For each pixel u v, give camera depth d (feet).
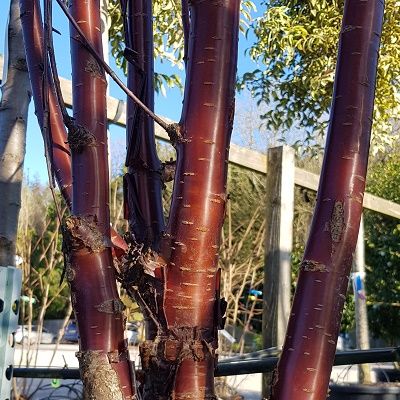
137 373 3.32
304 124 18.22
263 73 17.95
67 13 3.30
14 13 6.40
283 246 11.00
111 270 3.25
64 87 7.91
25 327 16.55
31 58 4.27
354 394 11.03
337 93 3.16
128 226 4.02
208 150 3.18
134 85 4.17
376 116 16.48
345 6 3.24
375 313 28.60
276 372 2.97
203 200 3.15
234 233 19.54
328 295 2.97
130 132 4.10
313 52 16.90
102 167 3.41
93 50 3.25
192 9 3.30
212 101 3.20
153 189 4.04
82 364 3.10
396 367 15.67
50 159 3.39
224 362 6.66
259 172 11.81
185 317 3.12
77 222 3.20
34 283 16.01
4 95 6.38
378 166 30.91
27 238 15.58
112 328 3.15
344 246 3.01
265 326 10.86
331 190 3.07
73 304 3.20
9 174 6.26
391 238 27.48
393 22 16.38
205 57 3.22
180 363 3.06
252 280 18.65
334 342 2.96
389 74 16.30
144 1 4.32
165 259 3.18
